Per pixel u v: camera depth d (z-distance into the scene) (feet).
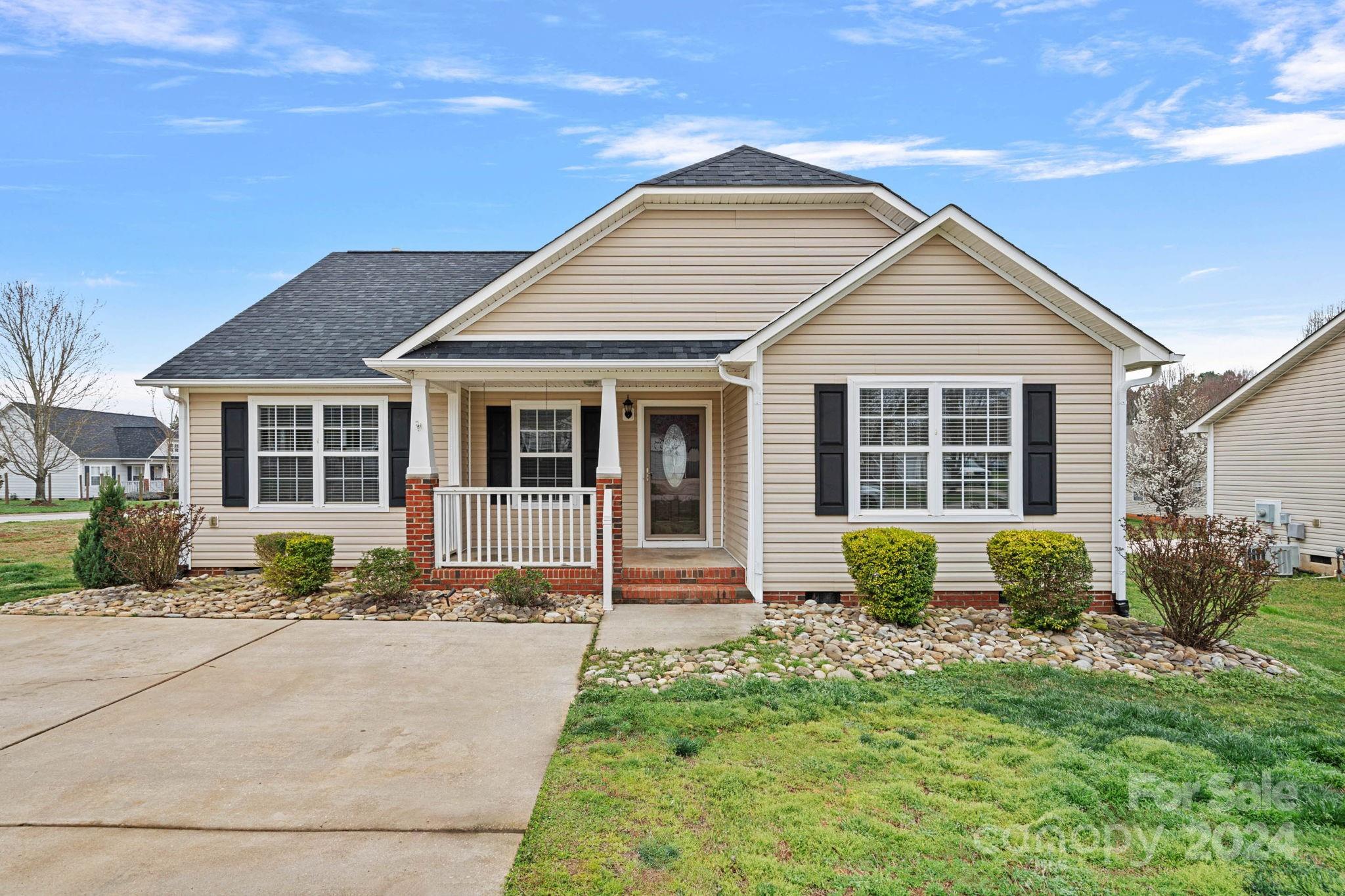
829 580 28.32
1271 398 52.03
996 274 28.19
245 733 15.84
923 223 27.25
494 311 32.55
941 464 28.22
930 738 15.64
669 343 32.09
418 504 29.81
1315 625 30.25
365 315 40.37
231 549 35.47
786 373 28.35
